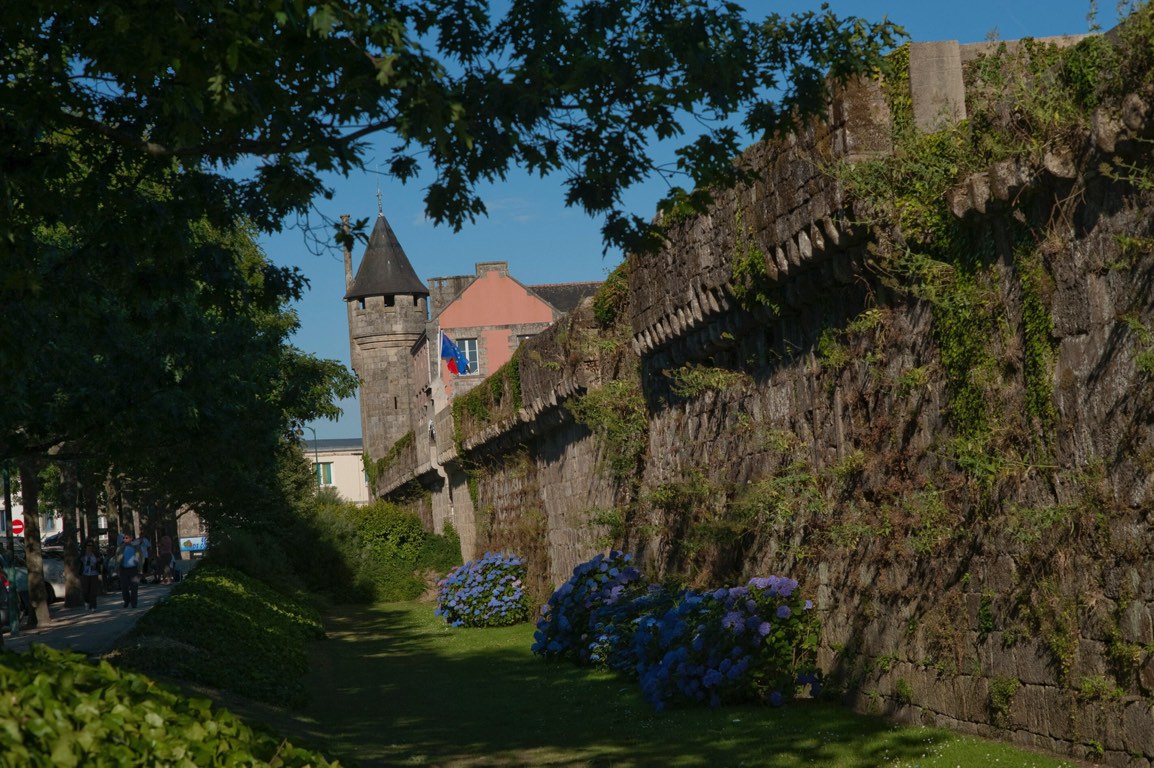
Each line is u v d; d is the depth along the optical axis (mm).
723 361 17078
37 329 14195
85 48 9406
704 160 9359
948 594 10805
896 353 11781
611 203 9609
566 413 25953
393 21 7555
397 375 95000
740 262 14617
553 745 12078
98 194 10719
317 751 5902
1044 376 9250
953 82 11266
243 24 7820
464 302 67875
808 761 10180
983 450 10016
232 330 19328
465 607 29766
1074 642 8953
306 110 8531
